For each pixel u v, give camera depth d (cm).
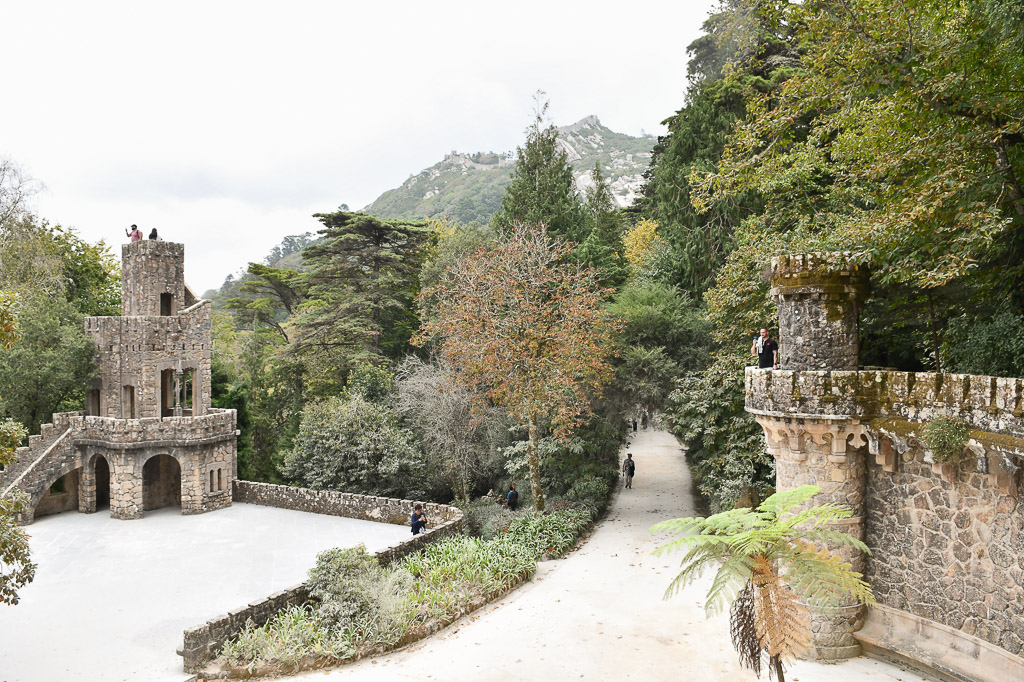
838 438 1329
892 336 1803
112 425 3003
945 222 1230
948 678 1158
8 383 3067
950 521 1199
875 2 1333
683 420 2389
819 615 1334
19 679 1516
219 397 3934
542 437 2964
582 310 2530
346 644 1540
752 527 879
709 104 3056
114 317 3167
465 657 1457
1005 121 1223
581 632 1551
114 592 2098
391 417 3447
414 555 2122
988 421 1066
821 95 1486
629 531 2425
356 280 4716
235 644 1570
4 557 1422
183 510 3092
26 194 3753
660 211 3556
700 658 1381
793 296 1405
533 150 3984
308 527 2870
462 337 2688
